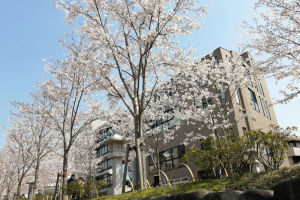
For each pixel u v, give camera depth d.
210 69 15.13
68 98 13.98
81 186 12.83
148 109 17.44
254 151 6.95
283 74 10.66
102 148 31.55
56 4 10.29
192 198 4.87
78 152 24.81
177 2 9.71
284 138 6.70
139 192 7.31
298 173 5.46
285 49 10.20
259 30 10.47
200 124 19.78
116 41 10.86
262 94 25.88
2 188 32.50
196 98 15.67
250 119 19.55
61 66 14.26
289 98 11.05
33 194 17.58
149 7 9.52
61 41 13.87
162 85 17.02
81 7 10.52
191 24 9.62
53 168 28.36
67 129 17.14
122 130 20.20
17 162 23.73
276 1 9.63
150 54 11.41
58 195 15.95
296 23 9.84
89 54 12.28
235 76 14.34
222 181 6.53
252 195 4.21
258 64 11.20
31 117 19.39
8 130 20.89
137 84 9.62
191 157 7.48
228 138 7.24
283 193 3.85
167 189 6.95
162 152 23.66
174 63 10.57
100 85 12.09
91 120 15.14
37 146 19.09
